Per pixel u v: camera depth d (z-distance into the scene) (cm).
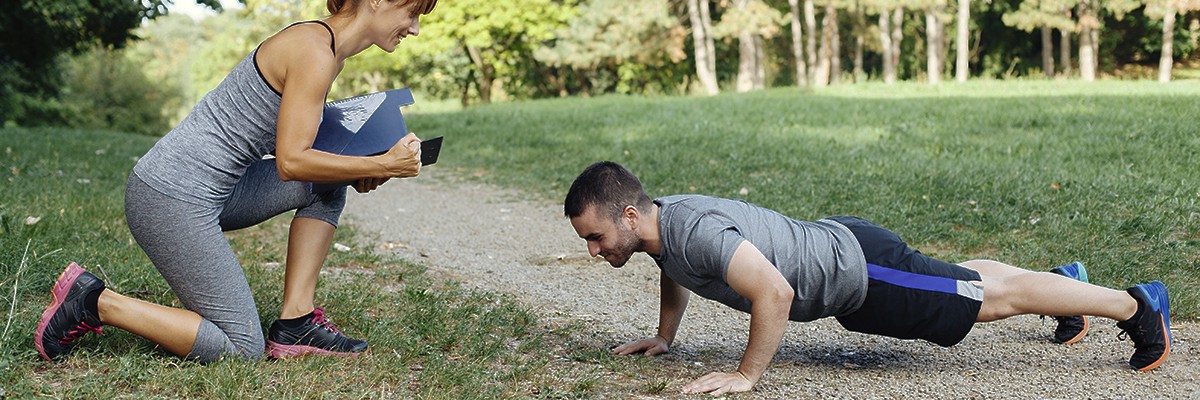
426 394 306
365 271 531
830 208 691
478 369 335
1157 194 640
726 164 934
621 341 402
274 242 611
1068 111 1247
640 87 3556
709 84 2980
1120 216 590
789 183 795
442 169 1101
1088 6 2869
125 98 4094
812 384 340
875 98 1806
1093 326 412
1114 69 3594
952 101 1566
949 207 653
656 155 1030
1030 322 423
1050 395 327
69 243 505
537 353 369
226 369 308
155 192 305
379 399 304
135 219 310
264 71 301
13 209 584
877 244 334
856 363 370
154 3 1550
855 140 1084
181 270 314
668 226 323
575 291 502
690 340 405
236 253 555
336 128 311
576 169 997
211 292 318
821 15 3691
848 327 349
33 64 1897
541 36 2894
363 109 317
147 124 4178
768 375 350
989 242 577
